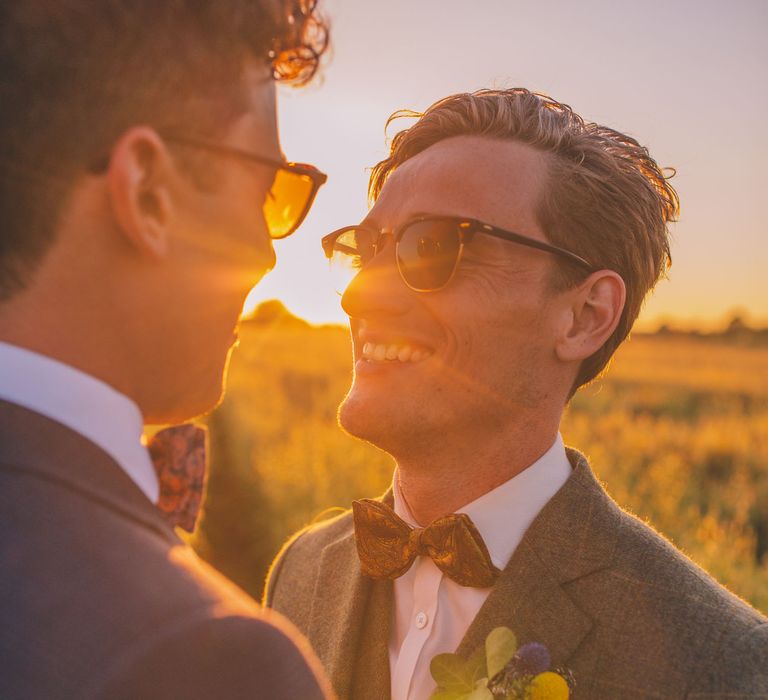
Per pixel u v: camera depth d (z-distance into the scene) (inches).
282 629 32.8
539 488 61.2
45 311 33.3
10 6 32.7
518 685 49.6
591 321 62.4
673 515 344.8
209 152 36.1
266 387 779.4
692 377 1331.2
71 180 32.9
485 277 58.8
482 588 59.3
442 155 62.6
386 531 60.6
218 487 372.8
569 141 63.1
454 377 58.5
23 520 30.0
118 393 35.3
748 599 225.3
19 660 27.5
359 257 68.3
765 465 553.9
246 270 38.9
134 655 28.1
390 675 61.9
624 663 52.7
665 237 69.3
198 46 35.2
